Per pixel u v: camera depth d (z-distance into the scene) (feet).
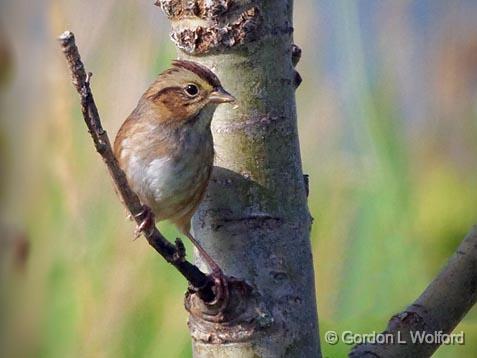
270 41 11.52
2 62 11.89
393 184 11.88
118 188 11.43
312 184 11.94
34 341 11.86
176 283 11.89
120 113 11.99
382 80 12.00
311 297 11.51
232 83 11.52
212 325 11.48
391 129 11.96
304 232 11.53
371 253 11.86
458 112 11.98
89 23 11.98
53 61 11.91
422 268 11.84
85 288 11.89
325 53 12.01
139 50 11.99
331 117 11.98
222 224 11.52
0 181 11.89
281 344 11.48
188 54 11.53
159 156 11.81
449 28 12.03
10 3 11.89
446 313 11.53
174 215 11.84
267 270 11.50
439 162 11.90
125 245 11.91
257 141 11.52
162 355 11.87
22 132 11.90
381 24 12.03
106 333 11.87
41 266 11.89
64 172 11.91
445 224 11.84
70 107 11.91
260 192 11.52
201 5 11.51
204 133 11.80
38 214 11.90
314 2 12.03
